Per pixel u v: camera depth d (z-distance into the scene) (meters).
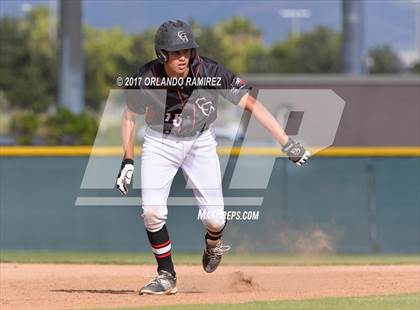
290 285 20.94
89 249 33.94
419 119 49.56
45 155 34.16
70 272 25.36
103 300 17.23
